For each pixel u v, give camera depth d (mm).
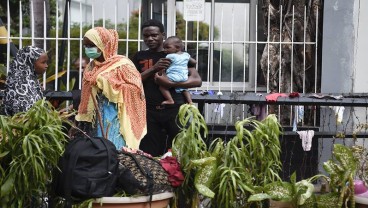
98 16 10453
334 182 5758
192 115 5844
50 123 5512
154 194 5535
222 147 5891
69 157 5418
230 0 10180
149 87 7871
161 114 7844
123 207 5422
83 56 10039
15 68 7262
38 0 10445
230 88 9828
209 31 9992
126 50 9383
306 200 5746
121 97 6672
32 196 5539
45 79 9180
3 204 5395
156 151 7949
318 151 9203
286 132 8281
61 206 5590
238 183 5645
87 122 6812
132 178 5453
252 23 10227
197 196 5770
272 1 9852
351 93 8891
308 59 9789
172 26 9898
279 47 9664
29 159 5305
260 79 10023
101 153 5418
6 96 7223
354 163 5742
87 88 6789
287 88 9711
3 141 5418
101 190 5359
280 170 6285
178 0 10273
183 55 7895
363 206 5664
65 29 10273
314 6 9766
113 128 6695
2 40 9211
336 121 9008
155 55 8016
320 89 9812
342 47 9711
